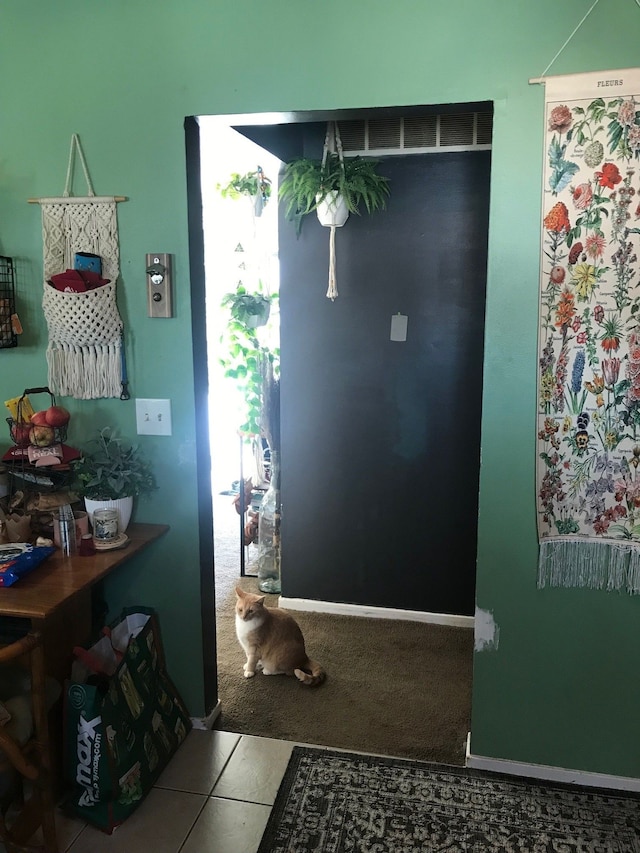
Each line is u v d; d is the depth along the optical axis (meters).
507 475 1.98
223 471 5.14
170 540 2.28
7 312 2.19
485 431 1.97
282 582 3.28
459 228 2.82
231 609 3.32
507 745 2.13
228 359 3.74
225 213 4.20
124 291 2.17
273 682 2.68
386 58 1.87
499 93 1.82
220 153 3.32
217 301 4.47
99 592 2.35
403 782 2.08
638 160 1.78
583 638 2.02
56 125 2.12
